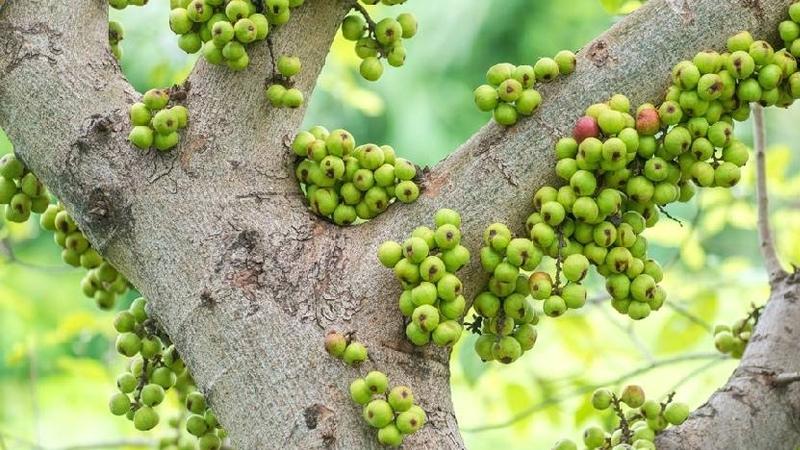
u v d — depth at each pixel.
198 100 3.34
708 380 4.47
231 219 3.29
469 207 3.30
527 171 3.30
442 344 3.24
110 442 4.16
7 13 3.35
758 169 3.79
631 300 3.34
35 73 3.34
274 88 3.33
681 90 3.30
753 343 3.58
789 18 3.33
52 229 3.59
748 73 3.30
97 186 3.31
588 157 3.26
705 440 3.44
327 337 3.23
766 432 3.46
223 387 3.25
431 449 3.23
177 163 3.31
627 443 3.44
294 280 3.27
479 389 4.62
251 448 3.23
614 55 3.32
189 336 3.27
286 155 3.36
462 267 3.29
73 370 4.46
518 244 3.26
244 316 3.25
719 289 4.53
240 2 3.32
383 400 3.21
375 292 3.28
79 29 3.37
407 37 3.46
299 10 3.37
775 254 3.73
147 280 3.30
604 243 3.29
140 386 3.48
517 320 3.33
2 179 3.52
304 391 3.22
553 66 3.31
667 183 3.32
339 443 3.21
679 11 3.32
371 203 3.32
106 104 3.34
